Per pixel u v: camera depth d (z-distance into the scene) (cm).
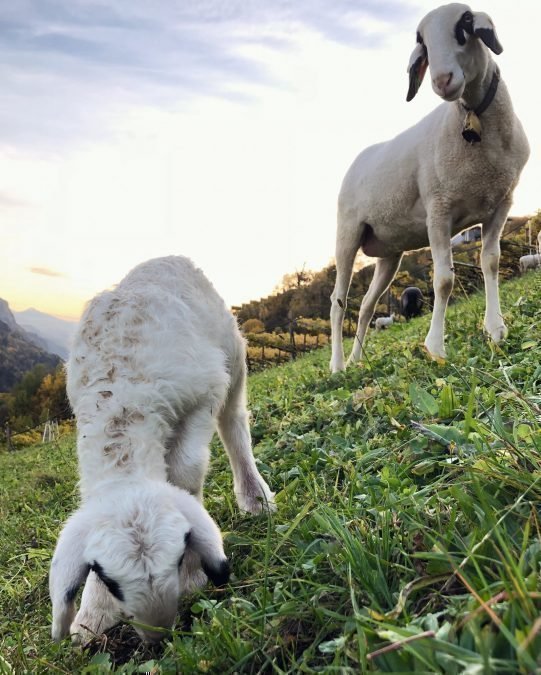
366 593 65
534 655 45
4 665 78
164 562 70
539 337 143
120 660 84
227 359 108
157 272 102
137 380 88
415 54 165
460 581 61
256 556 91
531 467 72
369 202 194
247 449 116
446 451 89
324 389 179
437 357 147
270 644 67
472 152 157
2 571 141
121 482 80
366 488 88
